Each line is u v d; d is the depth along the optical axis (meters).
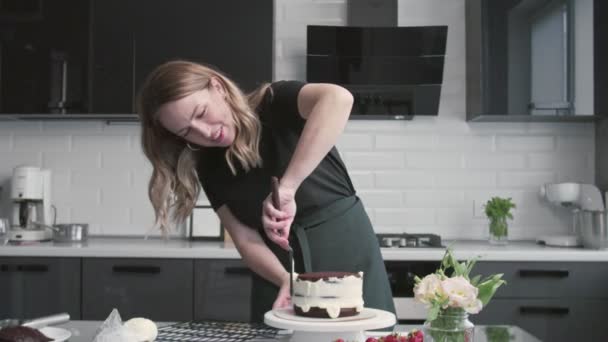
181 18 3.47
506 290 3.09
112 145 3.80
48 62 3.48
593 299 3.08
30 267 3.16
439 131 3.75
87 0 3.47
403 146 3.76
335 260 1.79
